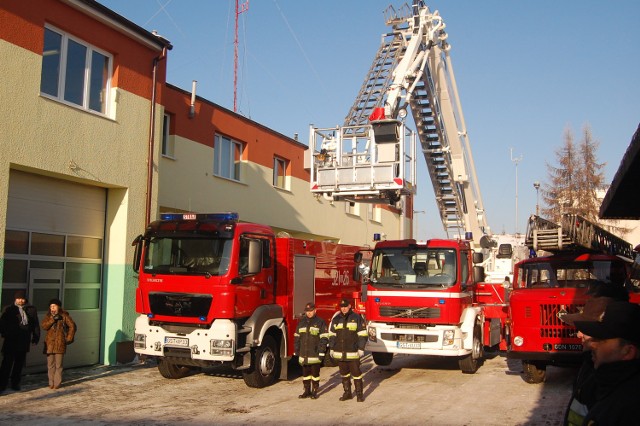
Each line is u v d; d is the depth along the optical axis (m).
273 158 21.34
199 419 8.49
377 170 13.08
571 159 33.22
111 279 13.38
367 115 17.08
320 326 10.15
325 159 13.87
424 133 16.09
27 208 11.74
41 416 8.59
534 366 11.30
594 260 11.61
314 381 10.09
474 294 13.62
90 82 12.79
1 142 10.49
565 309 10.53
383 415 8.80
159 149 14.43
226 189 18.52
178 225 10.98
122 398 9.93
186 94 16.89
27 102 11.05
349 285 15.13
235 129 19.06
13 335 10.20
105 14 12.74
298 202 22.58
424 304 12.14
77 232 12.89
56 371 10.56
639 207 8.66
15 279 11.49
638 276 10.56
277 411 9.05
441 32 15.71
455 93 16.02
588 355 3.22
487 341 13.72
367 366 13.98
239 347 10.57
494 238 18.12
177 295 10.64
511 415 8.80
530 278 12.01
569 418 3.21
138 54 13.87
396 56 15.92
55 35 11.98
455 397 10.19
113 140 13.05
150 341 10.83
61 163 11.73
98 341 13.37
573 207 32.09
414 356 15.60
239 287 10.60
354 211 27.25
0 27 10.58
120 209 13.44
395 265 12.70
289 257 12.24
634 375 2.57
